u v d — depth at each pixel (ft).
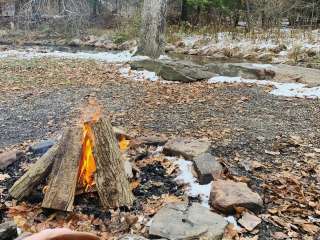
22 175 12.69
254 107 20.71
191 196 11.31
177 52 46.50
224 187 11.13
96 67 32.32
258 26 51.31
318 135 16.53
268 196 11.43
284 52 40.91
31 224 10.02
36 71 30.50
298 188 11.85
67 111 20.24
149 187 11.79
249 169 13.01
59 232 2.66
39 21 61.05
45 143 14.71
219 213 10.50
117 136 14.88
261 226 9.98
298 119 18.72
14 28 60.95
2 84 26.23
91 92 24.03
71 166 11.05
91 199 11.14
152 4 35.94
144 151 14.05
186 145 14.03
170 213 10.02
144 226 9.90
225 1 53.67
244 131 16.85
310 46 40.60
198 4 53.06
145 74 29.53
